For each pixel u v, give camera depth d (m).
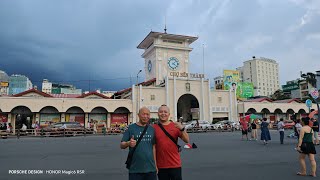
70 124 37.19
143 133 5.23
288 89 117.00
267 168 10.48
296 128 20.67
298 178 8.70
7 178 8.98
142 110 5.37
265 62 144.12
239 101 57.62
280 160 12.53
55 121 45.00
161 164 5.40
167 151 5.41
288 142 22.06
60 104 44.62
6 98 42.41
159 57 58.22
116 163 11.96
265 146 19.06
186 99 58.16
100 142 24.25
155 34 57.34
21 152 16.27
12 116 43.28
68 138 31.09
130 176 5.11
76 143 23.16
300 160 9.29
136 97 49.03
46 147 19.47
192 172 9.72
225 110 54.81
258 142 22.52
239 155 14.31
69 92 85.56
